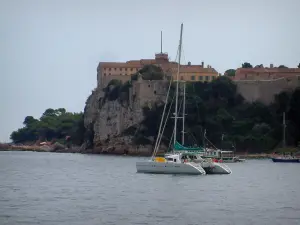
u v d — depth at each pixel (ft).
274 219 203.51
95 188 290.56
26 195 261.24
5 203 235.40
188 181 322.96
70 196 257.75
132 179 335.88
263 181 334.03
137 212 214.28
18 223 194.70
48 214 210.18
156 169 368.48
